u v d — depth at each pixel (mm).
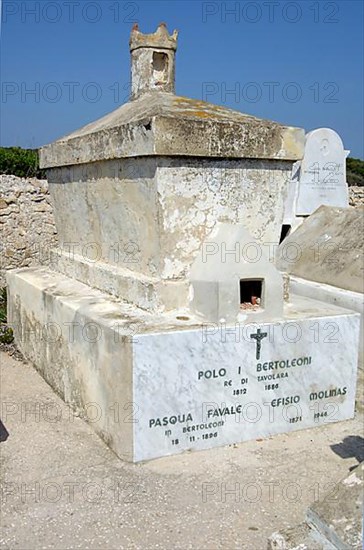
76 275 5652
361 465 2602
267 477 3605
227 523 3115
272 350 4113
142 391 3703
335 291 5949
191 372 3846
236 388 4016
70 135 5691
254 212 4484
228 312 4016
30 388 5203
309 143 9547
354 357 4480
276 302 4184
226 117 4410
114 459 3814
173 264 4254
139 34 5180
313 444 4082
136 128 4121
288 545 2490
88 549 2887
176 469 3684
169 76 5238
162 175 4055
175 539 2973
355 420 4512
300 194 9555
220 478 3582
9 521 3121
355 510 2416
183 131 4000
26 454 3893
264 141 4328
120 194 4613
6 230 8180
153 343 3699
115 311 4328
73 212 5758
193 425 3898
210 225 4320
